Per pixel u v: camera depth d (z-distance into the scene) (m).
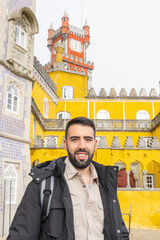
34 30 13.44
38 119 19.64
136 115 27.38
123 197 13.31
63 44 49.78
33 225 2.07
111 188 2.43
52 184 2.21
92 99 28.17
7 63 11.45
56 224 2.07
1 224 9.72
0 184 10.05
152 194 13.28
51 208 2.11
